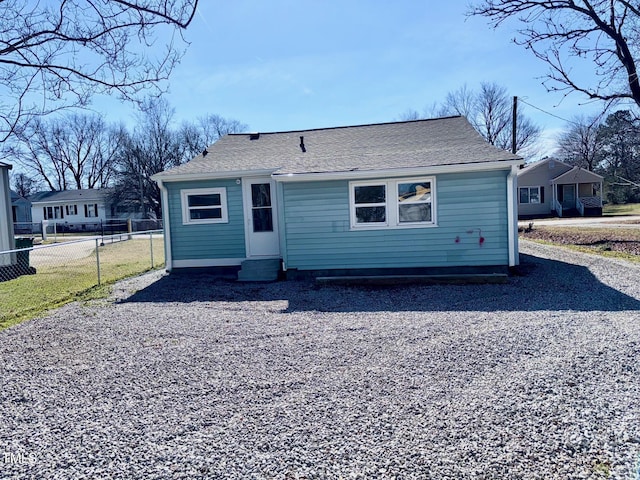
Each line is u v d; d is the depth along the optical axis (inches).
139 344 192.2
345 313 245.0
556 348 168.7
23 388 143.8
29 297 312.2
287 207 362.0
